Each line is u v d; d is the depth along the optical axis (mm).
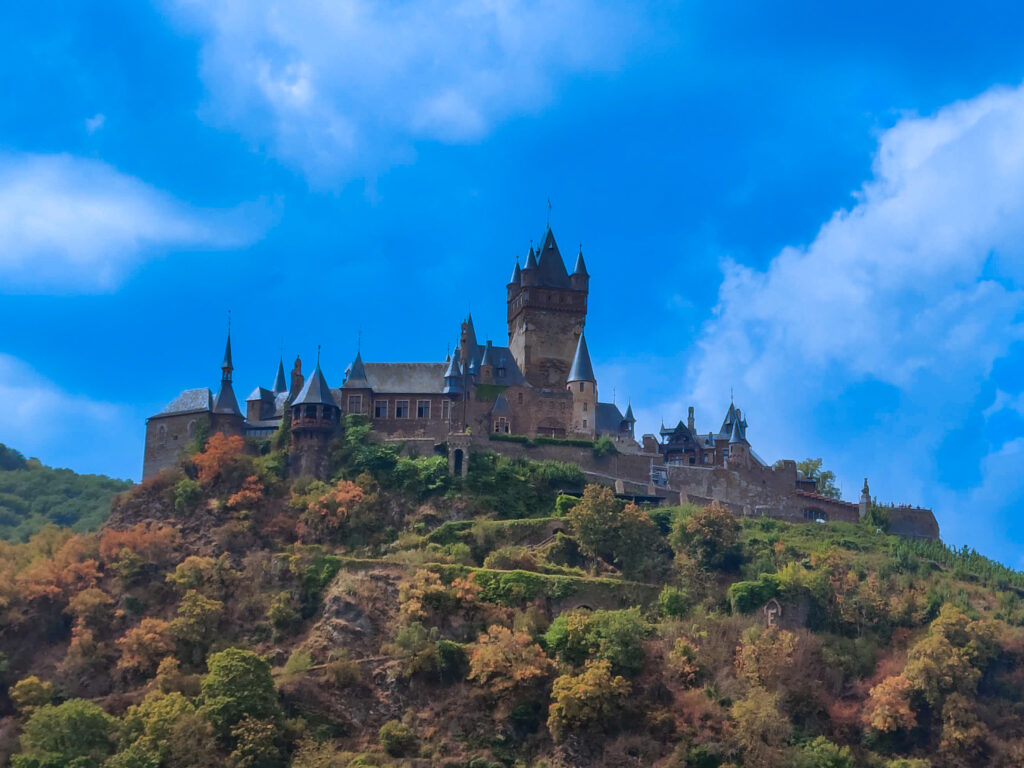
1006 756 150875
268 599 171125
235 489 194625
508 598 168125
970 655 161750
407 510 195625
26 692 154375
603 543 180750
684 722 148500
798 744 149375
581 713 147125
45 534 194250
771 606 170375
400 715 152500
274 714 147000
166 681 153625
